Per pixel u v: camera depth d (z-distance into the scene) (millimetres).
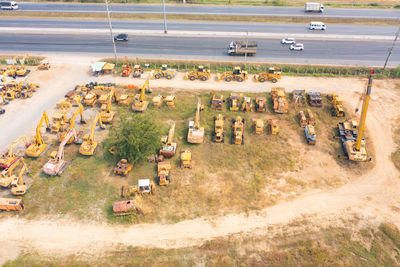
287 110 62438
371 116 61531
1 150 51844
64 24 104562
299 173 48688
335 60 81375
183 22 107062
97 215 42062
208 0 130125
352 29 102188
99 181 46969
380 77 74438
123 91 68250
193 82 72688
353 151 50188
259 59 81812
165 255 37312
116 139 49938
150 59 81562
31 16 111812
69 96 65000
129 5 123875
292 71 77438
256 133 56438
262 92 68938
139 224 41000
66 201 43938
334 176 48344
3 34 95938
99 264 36281
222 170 48906
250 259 36969
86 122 58875
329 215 42344
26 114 61062
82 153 51000
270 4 127188
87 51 85875
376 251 37812
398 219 41812
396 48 88188
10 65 78375
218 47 88625
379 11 120188
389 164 50562
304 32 99312
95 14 113375
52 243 38656
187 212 42438
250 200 44281
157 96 63969
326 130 57719
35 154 50188
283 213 42562
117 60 80000
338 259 36906
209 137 55469
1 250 37812
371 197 45000
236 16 112125
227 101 65562
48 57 82500
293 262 36656
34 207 43125
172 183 46406
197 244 38562
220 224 41000
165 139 52875
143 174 48156
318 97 64125
